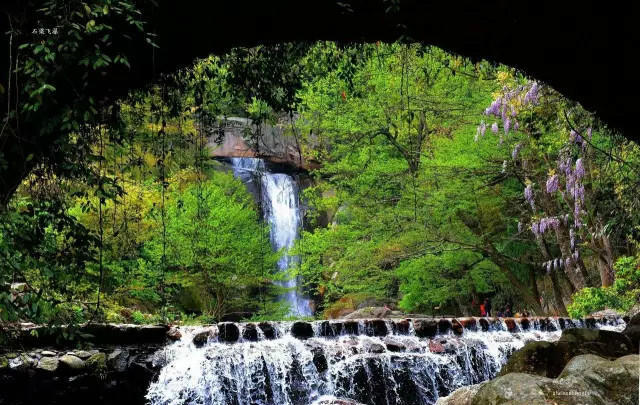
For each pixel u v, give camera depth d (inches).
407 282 712.4
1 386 285.6
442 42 195.9
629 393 95.0
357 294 753.6
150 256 450.0
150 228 482.0
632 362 100.9
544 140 380.2
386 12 175.5
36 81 155.6
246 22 183.5
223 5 178.2
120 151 216.2
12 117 151.3
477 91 534.0
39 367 292.0
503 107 337.4
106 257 338.6
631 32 178.4
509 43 191.2
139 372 320.2
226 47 190.7
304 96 541.3
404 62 310.5
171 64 187.3
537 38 187.5
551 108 323.3
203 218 541.0
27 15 154.5
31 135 165.5
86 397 303.9
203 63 235.8
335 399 320.8
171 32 178.4
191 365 331.6
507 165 531.5
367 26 190.2
